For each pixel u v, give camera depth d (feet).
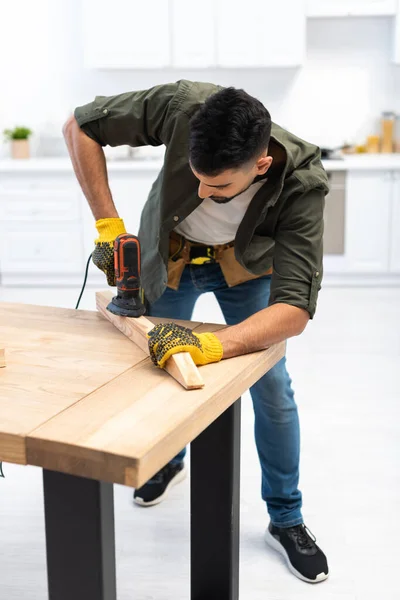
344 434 9.93
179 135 6.06
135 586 6.93
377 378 11.94
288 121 19.15
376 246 17.71
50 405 4.28
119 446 3.76
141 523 7.95
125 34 17.54
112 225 6.08
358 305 16.39
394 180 17.30
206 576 5.87
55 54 18.97
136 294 5.62
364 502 8.30
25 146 18.51
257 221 5.96
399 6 17.58
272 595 6.82
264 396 6.95
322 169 6.04
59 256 17.97
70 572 4.19
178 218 6.34
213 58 17.62
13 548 7.52
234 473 5.52
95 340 5.44
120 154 18.62
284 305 5.48
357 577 7.06
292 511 7.32
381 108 18.98
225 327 5.65
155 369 4.87
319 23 18.57
